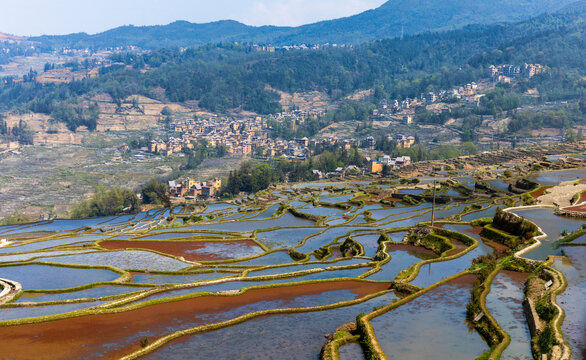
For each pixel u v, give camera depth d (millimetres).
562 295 55562
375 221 137000
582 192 126250
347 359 46125
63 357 47312
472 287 65750
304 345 50156
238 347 49625
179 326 55875
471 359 44906
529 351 45281
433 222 109250
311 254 102500
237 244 112562
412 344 48094
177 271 84500
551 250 77125
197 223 147125
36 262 91500
